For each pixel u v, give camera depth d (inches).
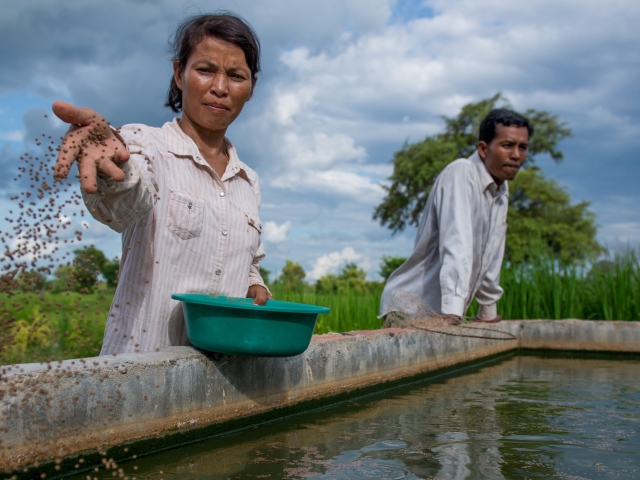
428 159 1216.8
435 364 177.3
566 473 82.4
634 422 113.4
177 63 102.3
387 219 1300.4
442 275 188.5
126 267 93.6
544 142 1179.3
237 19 98.0
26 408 69.1
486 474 81.1
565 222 1179.3
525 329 251.3
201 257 96.5
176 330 99.0
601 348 243.8
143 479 75.8
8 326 65.3
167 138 95.9
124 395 81.6
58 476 73.1
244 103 100.0
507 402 134.1
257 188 112.0
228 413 100.7
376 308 259.0
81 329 75.5
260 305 93.5
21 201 61.6
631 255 280.1
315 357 125.0
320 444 95.3
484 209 201.9
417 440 98.7
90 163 64.3
